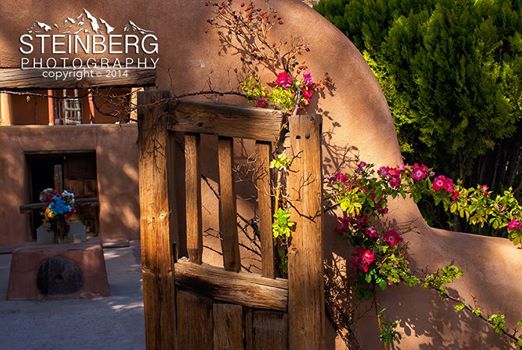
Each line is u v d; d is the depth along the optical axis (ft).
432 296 15.98
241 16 15.43
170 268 13.96
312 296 13.05
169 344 14.07
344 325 15.70
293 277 13.08
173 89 15.26
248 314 13.51
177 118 13.75
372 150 15.92
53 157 49.08
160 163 13.84
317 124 12.94
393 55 22.36
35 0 14.73
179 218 15.08
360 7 24.21
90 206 49.24
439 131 21.61
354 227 15.38
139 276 37.35
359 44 24.18
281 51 15.64
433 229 16.94
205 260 15.43
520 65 20.59
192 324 13.92
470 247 16.63
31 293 31.45
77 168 49.14
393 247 15.33
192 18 15.31
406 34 21.99
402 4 23.11
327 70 15.85
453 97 21.29
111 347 23.52
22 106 51.65
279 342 13.26
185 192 14.44
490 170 22.81
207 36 15.34
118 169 48.60
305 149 12.94
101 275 32.07
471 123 21.30
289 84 15.23
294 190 13.02
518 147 22.26
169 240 13.92
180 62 15.26
